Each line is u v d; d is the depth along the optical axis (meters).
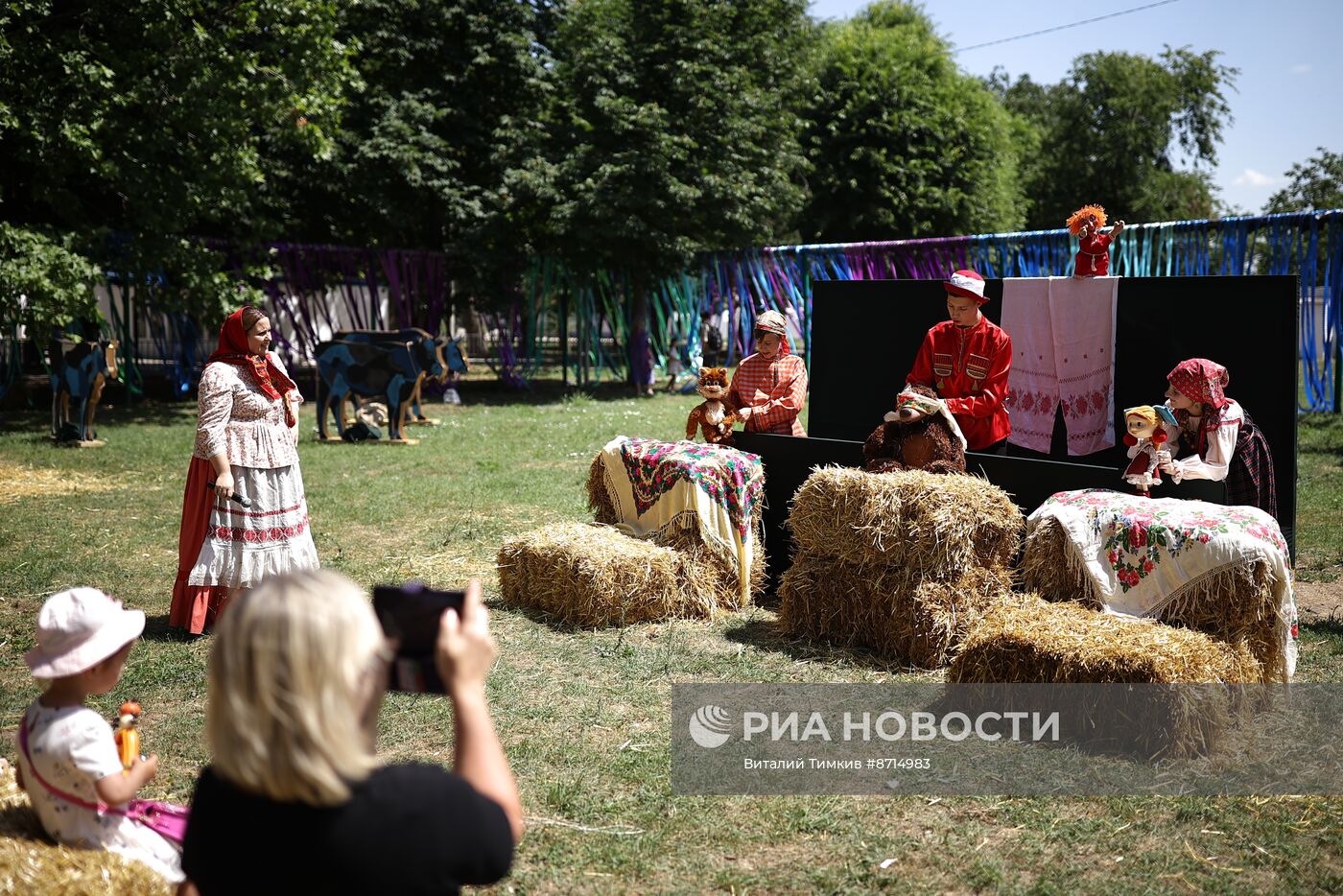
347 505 9.62
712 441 7.11
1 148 15.85
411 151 21.61
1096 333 6.93
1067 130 47.47
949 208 31.53
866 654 5.47
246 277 19.80
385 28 22.27
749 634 5.91
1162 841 3.55
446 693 1.90
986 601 5.27
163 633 5.98
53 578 7.15
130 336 19.59
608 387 24.08
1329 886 3.25
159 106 16.28
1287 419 6.19
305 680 1.59
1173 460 5.27
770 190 23.38
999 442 6.24
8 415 16.84
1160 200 46.16
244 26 17.58
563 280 22.97
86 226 16.05
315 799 1.60
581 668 5.34
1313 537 7.78
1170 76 46.44
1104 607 4.70
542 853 3.53
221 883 1.66
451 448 13.42
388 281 22.89
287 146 19.77
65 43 15.12
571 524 6.72
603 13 23.50
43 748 2.67
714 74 21.73
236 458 5.77
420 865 1.63
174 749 4.42
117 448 13.30
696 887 3.33
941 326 6.35
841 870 3.41
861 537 5.36
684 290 22.50
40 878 2.52
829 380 8.18
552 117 24.19
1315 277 15.34
